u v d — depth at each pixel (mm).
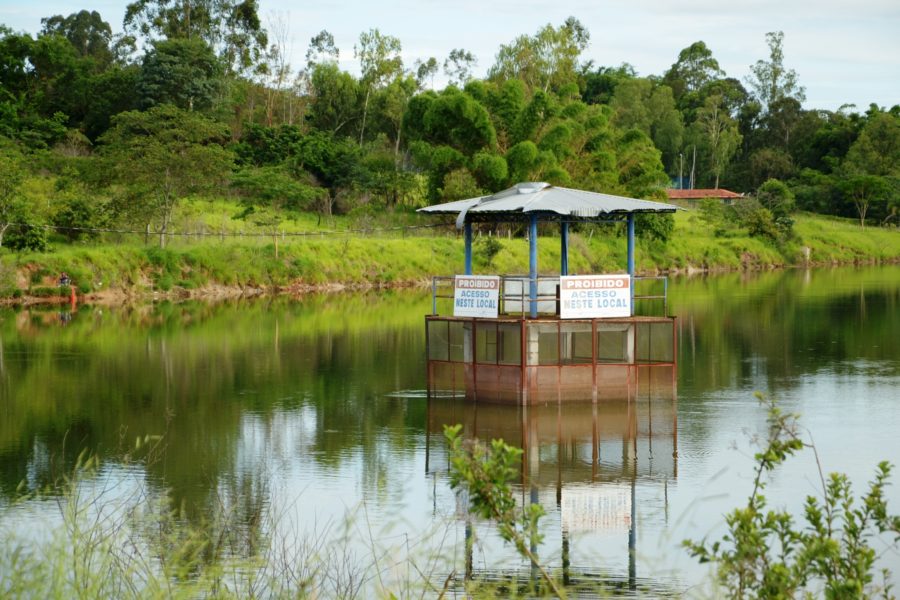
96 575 10312
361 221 71750
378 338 38688
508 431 22219
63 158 67625
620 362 24906
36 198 55312
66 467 19312
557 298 24406
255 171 72625
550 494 17781
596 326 24344
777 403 25297
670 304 51562
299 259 61125
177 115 58062
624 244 77812
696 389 27266
